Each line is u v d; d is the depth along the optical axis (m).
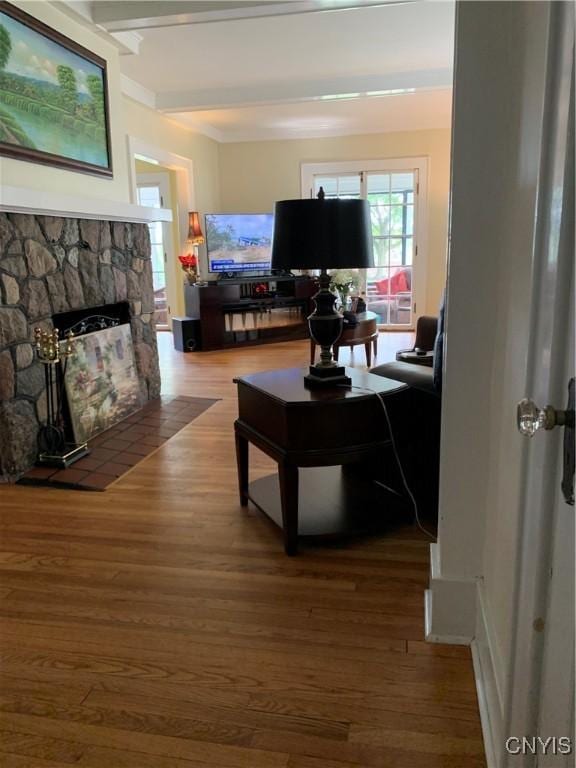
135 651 1.73
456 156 1.49
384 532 2.40
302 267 2.14
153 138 5.93
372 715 1.47
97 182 3.75
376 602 1.93
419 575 2.08
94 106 3.66
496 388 1.54
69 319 3.49
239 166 7.73
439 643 1.73
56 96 3.25
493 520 1.55
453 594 1.70
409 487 2.46
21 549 2.33
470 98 1.45
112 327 3.90
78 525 2.52
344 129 7.37
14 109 2.92
